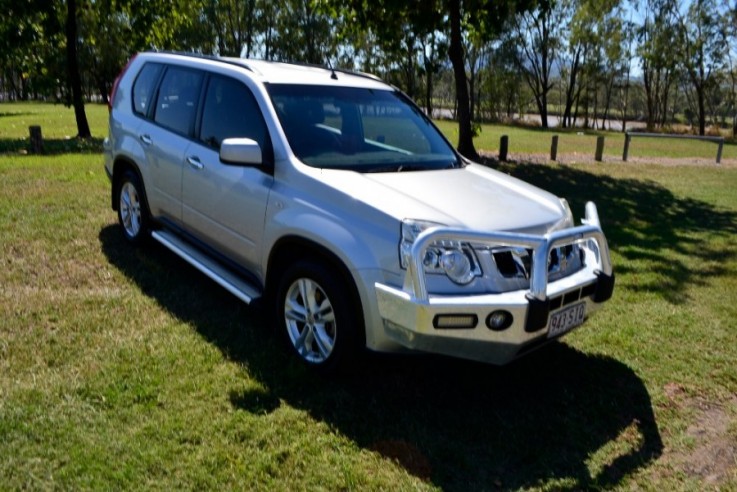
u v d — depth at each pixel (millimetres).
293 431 3230
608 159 17625
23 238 5910
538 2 15070
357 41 30000
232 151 3943
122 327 4242
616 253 7066
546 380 3994
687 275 6320
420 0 14953
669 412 3725
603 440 3404
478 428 3408
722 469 3215
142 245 5867
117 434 3072
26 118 27359
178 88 5289
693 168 16203
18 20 17047
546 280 3307
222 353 3986
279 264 4137
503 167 14414
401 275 3324
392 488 2867
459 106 15836
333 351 3656
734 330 4926
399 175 4082
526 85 57656
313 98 4539
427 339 3205
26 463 2812
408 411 3520
